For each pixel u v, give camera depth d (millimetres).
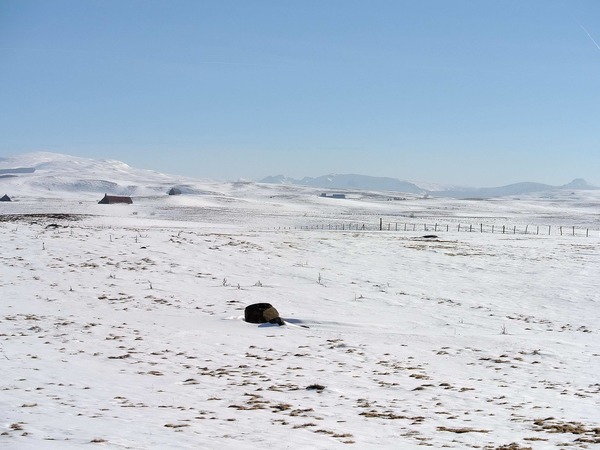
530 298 29422
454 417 11641
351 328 22422
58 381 13469
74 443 8320
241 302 26844
